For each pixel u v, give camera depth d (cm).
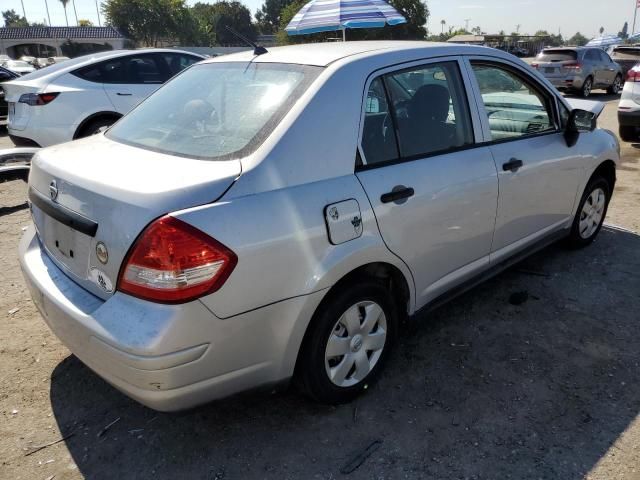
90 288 237
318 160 246
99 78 768
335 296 258
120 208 215
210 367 220
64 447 258
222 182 221
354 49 295
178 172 229
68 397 292
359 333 274
